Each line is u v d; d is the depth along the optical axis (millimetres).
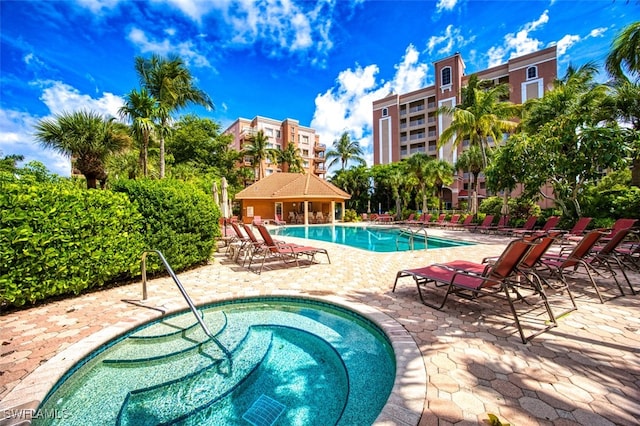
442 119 42719
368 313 4102
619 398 2246
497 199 20328
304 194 25703
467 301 4602
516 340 3238
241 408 2590
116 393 2740
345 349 3539
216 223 7941
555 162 12008
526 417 2049
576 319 3789
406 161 30797
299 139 54938
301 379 3029
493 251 9727
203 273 6777
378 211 38469
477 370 2648
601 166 10883
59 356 3006
